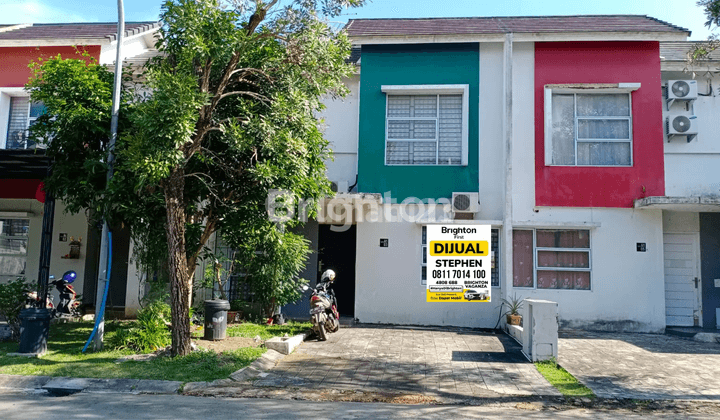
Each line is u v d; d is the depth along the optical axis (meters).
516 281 11.52
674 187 11.74
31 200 12.73
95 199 8.53
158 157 6.65
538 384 6.83
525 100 11.73
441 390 6.52
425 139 11.97
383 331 10.62
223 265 11.55
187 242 9.09
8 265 12.64
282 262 9.85
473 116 11.80
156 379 6.58
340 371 7.36
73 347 8.39
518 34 11.62
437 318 11.43
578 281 11.41
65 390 6.33
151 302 9.02
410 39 11.88
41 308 8.29
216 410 5.44
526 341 8.45
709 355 8.73
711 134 11.85
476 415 5.48
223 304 9.05
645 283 11.14
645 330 11.03
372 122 11.98
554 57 11.74
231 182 9.01
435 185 11.73
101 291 8.20
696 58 9.09
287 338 8.89
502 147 11.66
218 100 7.89
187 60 7.25
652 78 11.53
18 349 7.92
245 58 8.33
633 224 11.29
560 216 11.45
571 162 11.62
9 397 5.99
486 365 7.83
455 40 11.82
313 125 8.51
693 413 5.76
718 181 11.72
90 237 12.77
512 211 11.52
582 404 6.05
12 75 12.53
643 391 6.55
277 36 8.12
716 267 11.86
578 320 11.20
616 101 11.70
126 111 8.39
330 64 8.33
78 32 13.35
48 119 8.42
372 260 11.69
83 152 8.67
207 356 7.55
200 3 7.16
